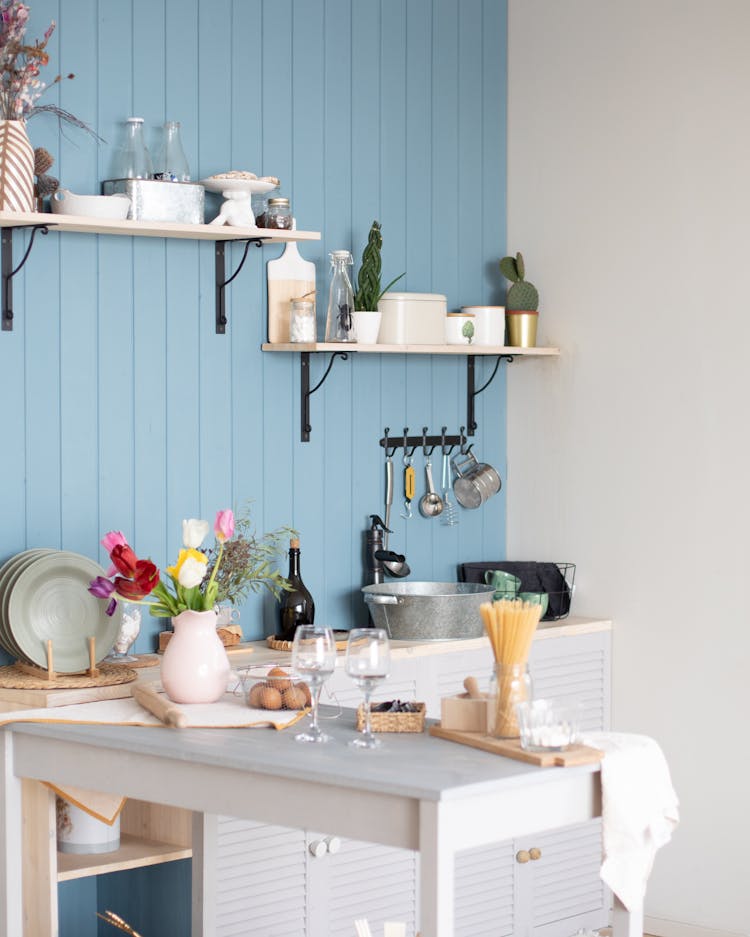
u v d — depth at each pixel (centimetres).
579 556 454
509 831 246
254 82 400
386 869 387
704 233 423
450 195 456
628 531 441
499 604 266
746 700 415
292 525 412
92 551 366
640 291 438
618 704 444
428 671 397
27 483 353
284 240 382
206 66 389
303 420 414
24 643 327
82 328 363
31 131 353
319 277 419
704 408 423
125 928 330
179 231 358
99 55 365
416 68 445
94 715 295
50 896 317
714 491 421
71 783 291
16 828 302
